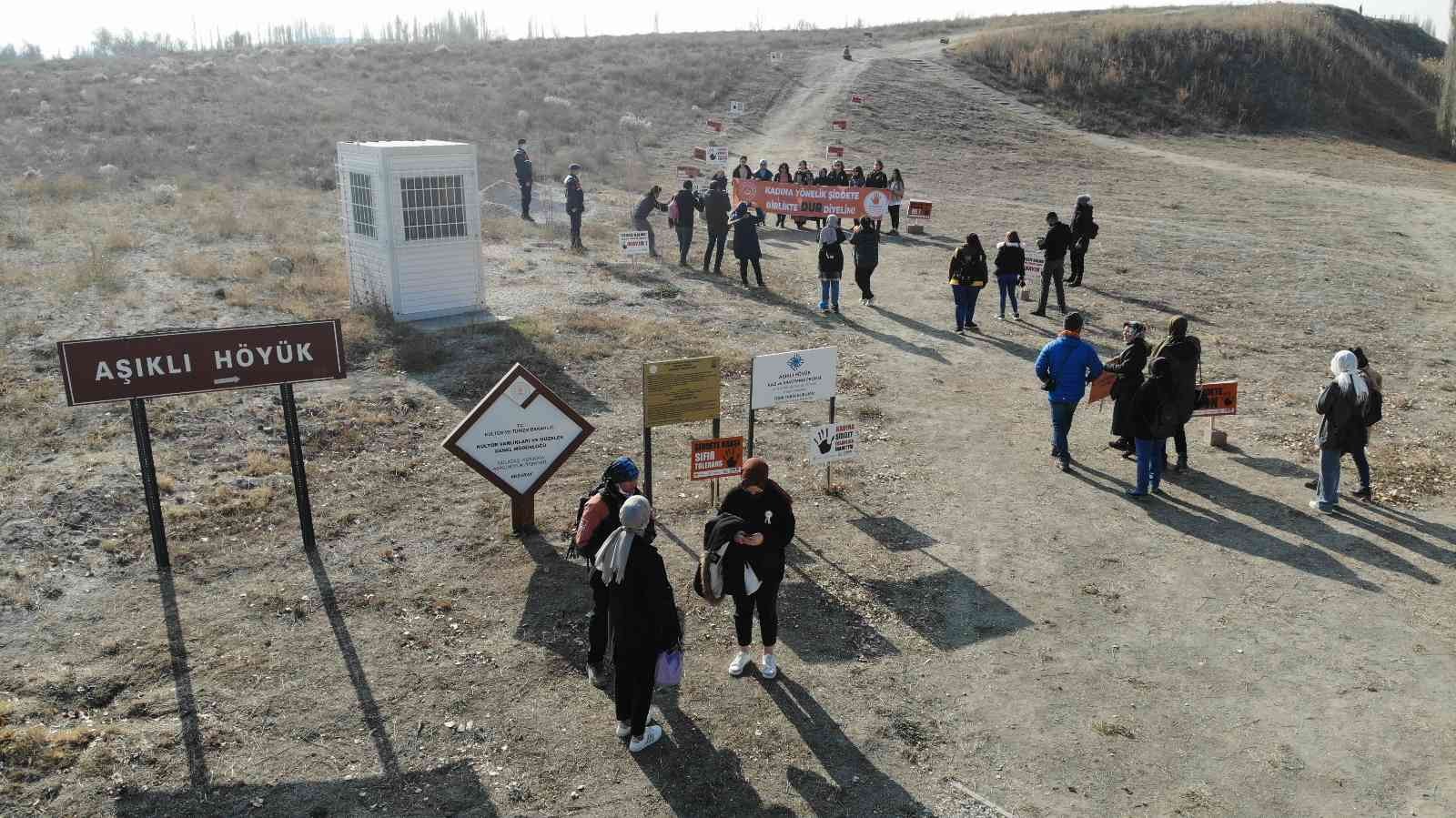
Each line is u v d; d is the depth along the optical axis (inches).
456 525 350.6
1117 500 400.5
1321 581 334.3
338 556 325.1
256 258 705.0
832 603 311.0
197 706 247.9
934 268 872.3
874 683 270.4
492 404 329.4
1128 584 330.3
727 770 234.1
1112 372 430.9
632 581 232.7
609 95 1978.3
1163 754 244.4
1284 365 603.8
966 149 1721.2
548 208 1066.1
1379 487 415.8
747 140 1753.2
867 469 422.6
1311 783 234.8
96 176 1050.1
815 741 245.6
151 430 407.5
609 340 578.6
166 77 1827.0
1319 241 1032.8
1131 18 2760.8
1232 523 379.2
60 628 277.4
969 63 2377.0
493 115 1740.9
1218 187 1438.2
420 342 540.4
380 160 563.5
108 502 346.0
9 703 241.6
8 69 1940.2
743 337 609.3
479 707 253.6
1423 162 1878.7
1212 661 285.9
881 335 639.8
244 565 316.2
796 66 2357.3
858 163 1566.2
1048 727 254.1
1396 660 287.3
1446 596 324.2
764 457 429.4
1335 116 2186.3
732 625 297.0
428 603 299.7
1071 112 2063.2
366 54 2330.2
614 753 238.4
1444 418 509.7
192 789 220.1
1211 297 781.3
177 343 297.3
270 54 2324.1
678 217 804.0
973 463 434.9
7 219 807.7
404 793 222.5
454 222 598.2
